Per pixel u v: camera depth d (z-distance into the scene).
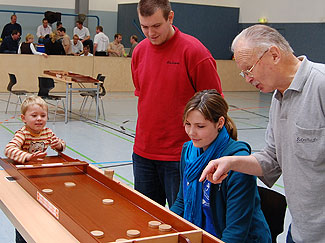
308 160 1.80
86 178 2.54
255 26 1.85
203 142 2.12
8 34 13.07
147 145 2.93
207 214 2.15
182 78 2.81
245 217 2.03
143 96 2.96
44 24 13.64
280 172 2.10
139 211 2.07
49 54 12.30
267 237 2.12
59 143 3.13
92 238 1.67
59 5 15.23
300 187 1.84
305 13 13.81
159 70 2.85
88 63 12.68
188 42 2.80
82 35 14.23
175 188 2.90
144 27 2.72
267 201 2.41
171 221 1.90
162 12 2.65
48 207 2.09
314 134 1.76
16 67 11.88
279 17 14.71
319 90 1.75
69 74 9.27
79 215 2.00
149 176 3.00
